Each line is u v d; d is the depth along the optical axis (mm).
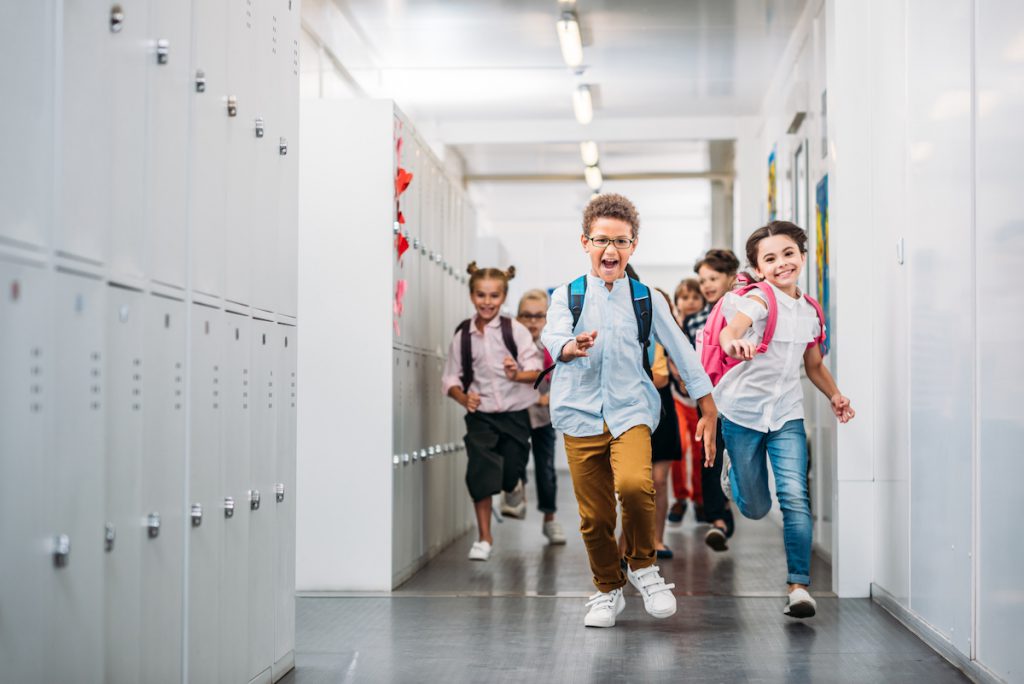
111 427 2408
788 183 8656
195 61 2939
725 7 7766
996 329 3414
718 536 6961
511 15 7996
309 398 5676
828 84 5773
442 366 7508
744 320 4688
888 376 5074
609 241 4379
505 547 7477
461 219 8641
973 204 3662
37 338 2072
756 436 4902
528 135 11750
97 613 2334
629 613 5000
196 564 2938
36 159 2064
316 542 5621
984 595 3561
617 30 8367
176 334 2801
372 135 5707
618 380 4414
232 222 3252
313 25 8195
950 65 3951
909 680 3717
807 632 4543
